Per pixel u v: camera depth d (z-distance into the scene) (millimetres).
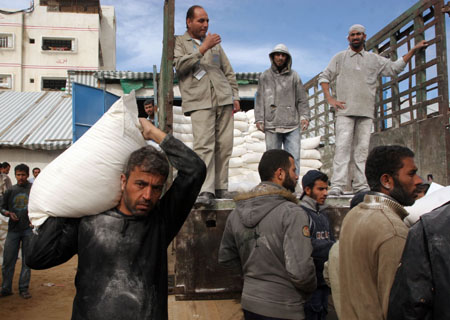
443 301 1250
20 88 30812
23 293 5125
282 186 2504
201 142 3801
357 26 4602
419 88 4758
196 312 3602
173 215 1798
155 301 1579
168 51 3822
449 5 4285
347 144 4641
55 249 1623
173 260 6453
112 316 1487
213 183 3850
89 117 9141
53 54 31438
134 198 1543
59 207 1572
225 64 4133
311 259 2150
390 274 1517
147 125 1788
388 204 1729
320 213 3264
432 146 4496
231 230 2516
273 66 4648
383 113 5637
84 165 1565
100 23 35281
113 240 1574
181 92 3936
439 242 1283
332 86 6594
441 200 2027
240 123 5824
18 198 5266
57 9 32375
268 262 2244
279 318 2166
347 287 1747
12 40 30719
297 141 4629
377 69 4711
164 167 1557
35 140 11328
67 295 5270
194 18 3922
